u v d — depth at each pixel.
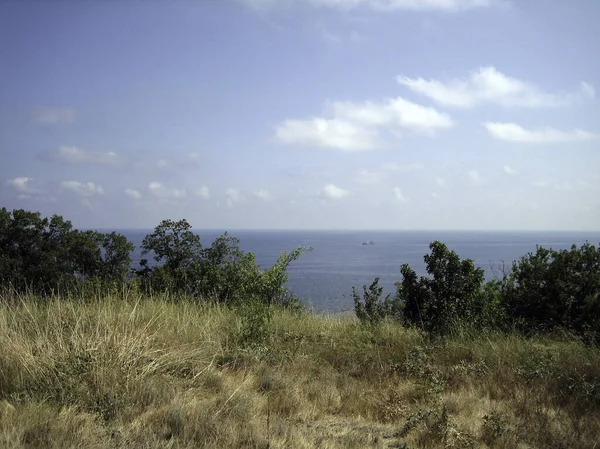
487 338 8.38
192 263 13.48
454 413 5.60
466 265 9.48
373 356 7.86
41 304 8.78
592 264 9.56
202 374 6.44
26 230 13.08
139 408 5.31
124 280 12.05
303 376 6.78
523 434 4.89
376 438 4.89
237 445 4.52
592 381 6.36
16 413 4.76
